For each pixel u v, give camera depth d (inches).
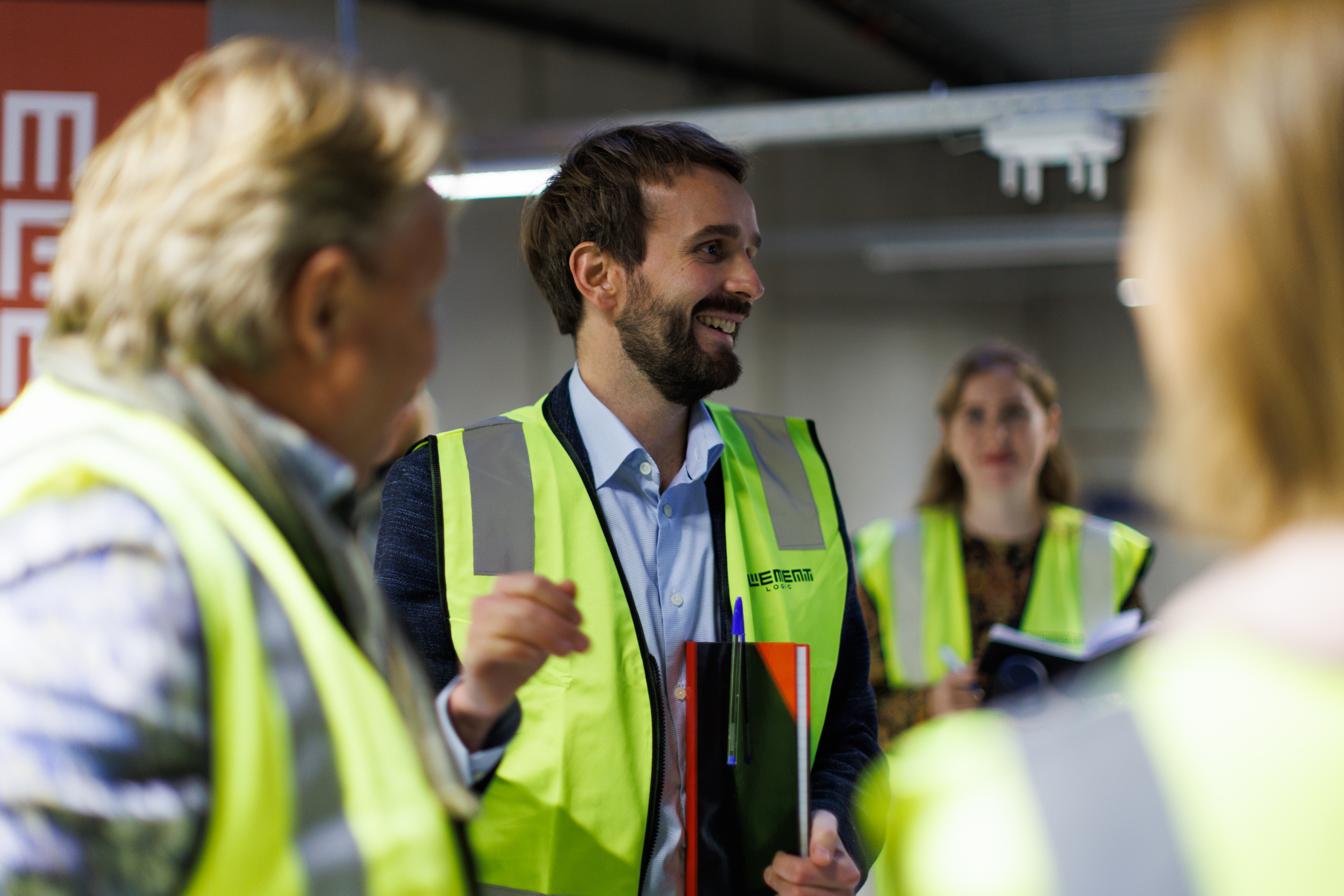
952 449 100.0
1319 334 16.4
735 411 62.5
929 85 385.4
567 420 56.8
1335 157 16.4
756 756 46.7
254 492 27.2
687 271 54.3
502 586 41.2
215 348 26.6
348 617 28.8
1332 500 16.7
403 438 95.5
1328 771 15.3
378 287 28.6
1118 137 129.3
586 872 50.1
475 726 43.1
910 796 18.5
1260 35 17.5
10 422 26.8
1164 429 18.7
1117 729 17.0
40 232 110.6
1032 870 16.4
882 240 338.3
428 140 29.1
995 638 60.6
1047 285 458.9
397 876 25.3
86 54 111.6
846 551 60.6
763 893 46.7
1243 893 15.1
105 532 23.2
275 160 26.7
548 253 58.4
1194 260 17.6
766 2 339.6
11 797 21.5
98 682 22.2
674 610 54.5
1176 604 18.4
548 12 281.0
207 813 23.3
